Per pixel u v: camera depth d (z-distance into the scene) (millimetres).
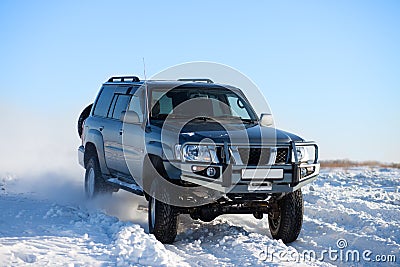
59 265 5879
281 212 7738
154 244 6648
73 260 6105
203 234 8125
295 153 7293
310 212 9789
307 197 11398
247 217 9539
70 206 9641
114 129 9156
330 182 14523
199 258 6754
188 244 7453
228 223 8867
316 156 7688
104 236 7398
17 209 9125
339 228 8445
